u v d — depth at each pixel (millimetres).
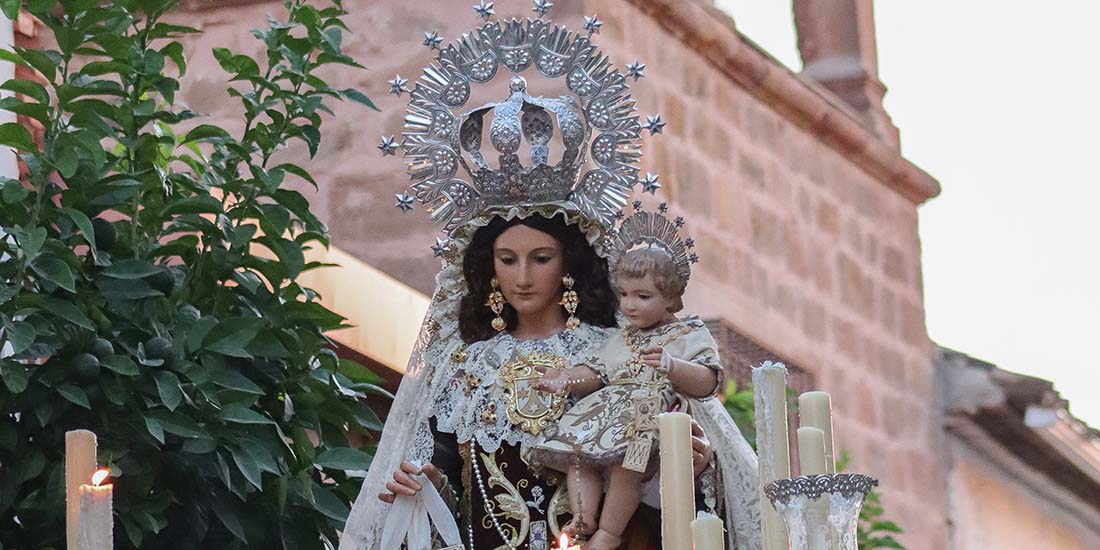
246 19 15227
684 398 8906
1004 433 18547
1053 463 18969
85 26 10141
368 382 10750
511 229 9266
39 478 9914
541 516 8969
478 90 14164
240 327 9945
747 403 14594
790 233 16781
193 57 15211
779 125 16844
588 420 8906
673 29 15695
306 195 14984
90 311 9914
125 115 10258
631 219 9094
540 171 9328
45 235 9734
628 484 8805
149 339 9961
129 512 9734
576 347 9148
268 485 10172
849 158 17625
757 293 16266
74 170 9852
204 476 10016
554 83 14078
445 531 8891
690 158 15781
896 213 18203
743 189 16312
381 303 13359
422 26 15078
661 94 15586
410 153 9500
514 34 9602
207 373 9852
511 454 9039
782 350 16422
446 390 9242
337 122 15023
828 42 18344
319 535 10180
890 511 17438
